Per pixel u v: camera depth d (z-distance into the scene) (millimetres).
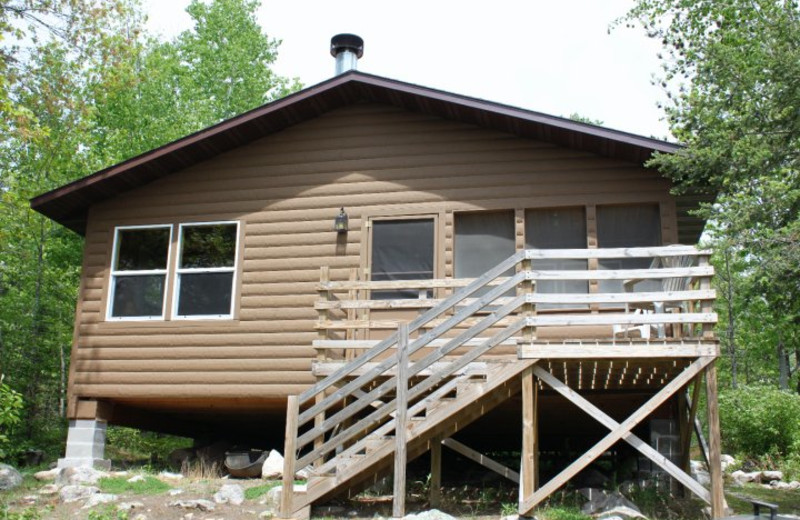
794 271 10758
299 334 11219
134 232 12234
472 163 11242
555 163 10984
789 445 14930
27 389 18625
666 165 10289
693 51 14914
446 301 8609
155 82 23438
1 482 10227
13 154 18266
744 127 11641
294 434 8508
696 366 7977
